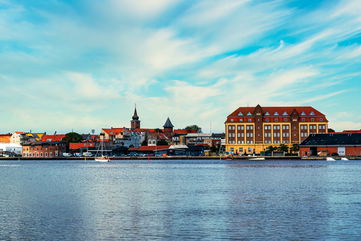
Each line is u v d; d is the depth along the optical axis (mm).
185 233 36312
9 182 87750
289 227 38156
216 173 112875
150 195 61812
